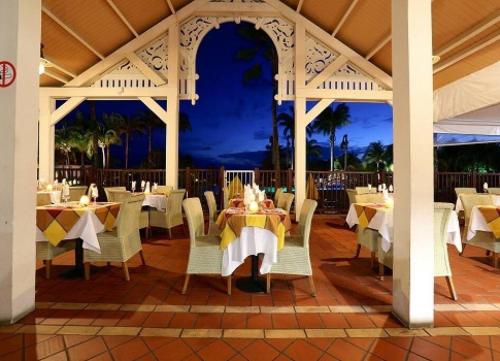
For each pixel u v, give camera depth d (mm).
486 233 4176
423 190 2506
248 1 7316
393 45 2734
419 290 2492
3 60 2555
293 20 7320
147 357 2084
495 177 9289
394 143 2732
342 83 7426
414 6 2518
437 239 3115
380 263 3639
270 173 9000
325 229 6844
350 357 2104
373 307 2893
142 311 2762
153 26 7227
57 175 8906
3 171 2523
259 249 3100
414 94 2502
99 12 6125
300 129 7371
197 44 7531
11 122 2541
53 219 3408
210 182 9141
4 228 2512
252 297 3107
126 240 3600
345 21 6781
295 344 2250
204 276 3732
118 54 7230
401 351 2178
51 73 6930
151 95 7316
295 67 7367
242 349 2182
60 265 4094
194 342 2266
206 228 6965
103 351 2148
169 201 5777
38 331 2406
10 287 2506
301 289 3338
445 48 5746
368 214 4004
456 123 6609
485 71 4668
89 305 2879
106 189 5934
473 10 4961
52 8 5555
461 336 2381
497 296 3178
